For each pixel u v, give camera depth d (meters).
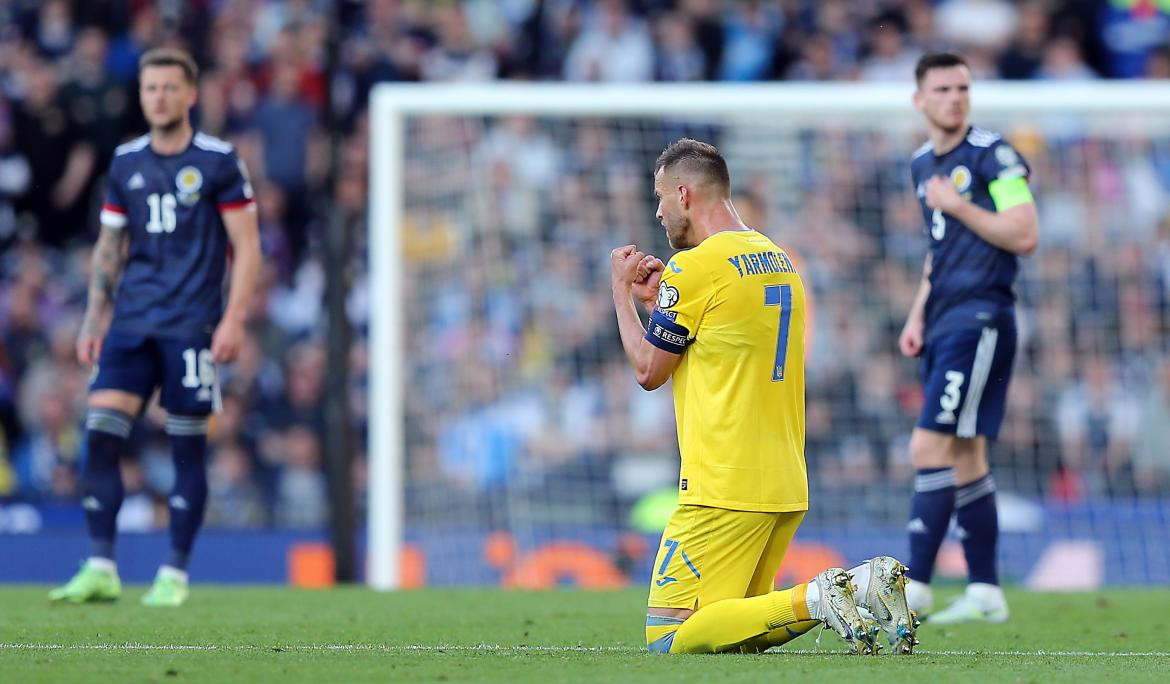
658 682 12.77
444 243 43.03
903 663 14.41
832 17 51.31
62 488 45.12
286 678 13.29
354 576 35.00
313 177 47.34
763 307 15.31
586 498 42.53
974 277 21.98
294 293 46.25
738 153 43.78
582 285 43.75
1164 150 43.50
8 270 47.88
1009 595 28.42
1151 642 18.89
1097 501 38.00
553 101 34.50
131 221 23.67
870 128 43.53
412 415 42.34
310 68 48.44
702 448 15.30
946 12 51.41
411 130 42.88
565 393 43.06
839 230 43.44
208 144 23.69
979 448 22.61
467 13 51.16
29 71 49.62
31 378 46.25
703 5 51.25
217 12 50.16
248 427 44.28
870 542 35.44
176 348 23.42
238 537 36.38
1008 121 43.66
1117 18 51.56
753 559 15.34
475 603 25.39
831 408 42.16
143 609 22.98
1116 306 42.81
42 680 13.05
